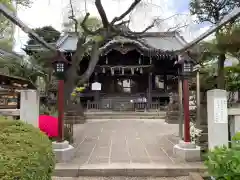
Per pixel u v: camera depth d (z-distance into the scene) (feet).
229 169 8.04
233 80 23.45
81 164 16.19
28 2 20.40
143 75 64.90
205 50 21.48
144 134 29.71
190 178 13.94
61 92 17.84
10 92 30.07
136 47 55.67
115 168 15.29
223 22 15.49
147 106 59.06
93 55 21.61
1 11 14.06
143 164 16.19
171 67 61.52
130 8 19.62
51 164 8.68
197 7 22.30
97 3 18.65
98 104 60.90
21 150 7.19
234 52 19.95
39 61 43.04
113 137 27.61
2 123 8.54
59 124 17.61
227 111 13.91
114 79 65.00
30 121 14.65
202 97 24.48
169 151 20.27
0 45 27.96
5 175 6.24
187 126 18.01
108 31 20.72
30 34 16.99
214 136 13.32
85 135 29.01
